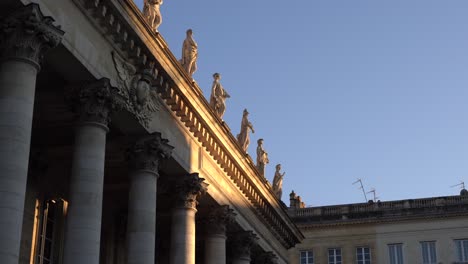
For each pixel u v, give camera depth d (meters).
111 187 42.38
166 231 49.19
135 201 35.06
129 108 33.28
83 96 30.47
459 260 80.25
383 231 83.06
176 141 39.53
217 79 48.25
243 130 54.56
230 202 48.47
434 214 81.81
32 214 36.25
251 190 52.62
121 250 44.34
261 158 59.53
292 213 85.69
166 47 35.94
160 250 49.97
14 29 26.02
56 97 32.47
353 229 84.00
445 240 81.12
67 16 29.03
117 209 44.31
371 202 84.81
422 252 81.50
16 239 24.17
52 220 38.53
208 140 43.69
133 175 35.56
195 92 40.09
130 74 33.78
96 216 29.38
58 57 29.16
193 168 41.69
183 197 40.75
